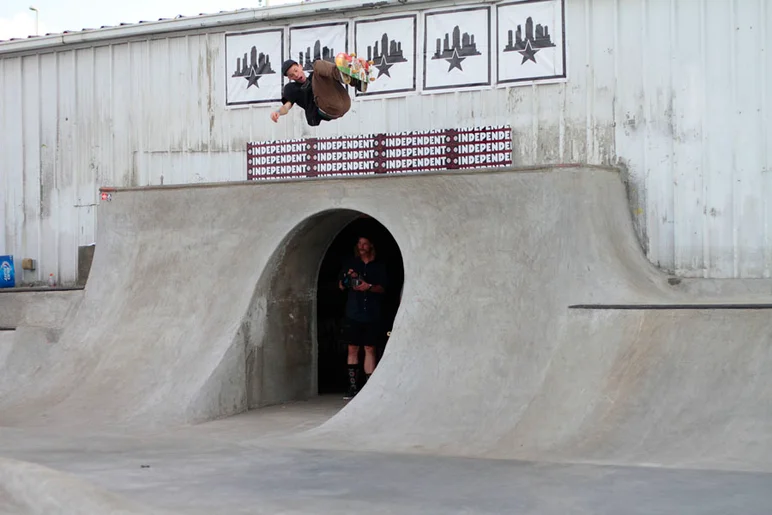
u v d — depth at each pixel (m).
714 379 8.16
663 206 11.44
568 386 8.87
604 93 11.78
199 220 12.53
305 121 13.68
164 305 12.18
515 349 9.77
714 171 11.16
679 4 11.33
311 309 12.56
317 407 11.65
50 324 14.33
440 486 6.93
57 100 15.66
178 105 14.65
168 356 11.56
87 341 12.34
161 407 10.79
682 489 6.46
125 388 11.30
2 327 14.39
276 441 9.29
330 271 14.12
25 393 11.80
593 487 6.66
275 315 11.94
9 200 16.06
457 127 12.69
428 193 11.16
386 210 11.27
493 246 10.62
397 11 13.01
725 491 6.34
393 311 14.66
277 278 11.96
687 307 8.86
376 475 7.43
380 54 13.15
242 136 14.14
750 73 10.96
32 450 8.89
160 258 12.61
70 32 15.26
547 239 10.34
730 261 11.05
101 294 12.83
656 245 11.46
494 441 8.64
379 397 9.91
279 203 12.01
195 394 10.81
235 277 11.86
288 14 13.58
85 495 6.39
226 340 11.34
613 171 11.30
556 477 7.08
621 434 8.05
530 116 12.23
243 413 11.30
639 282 10.38
